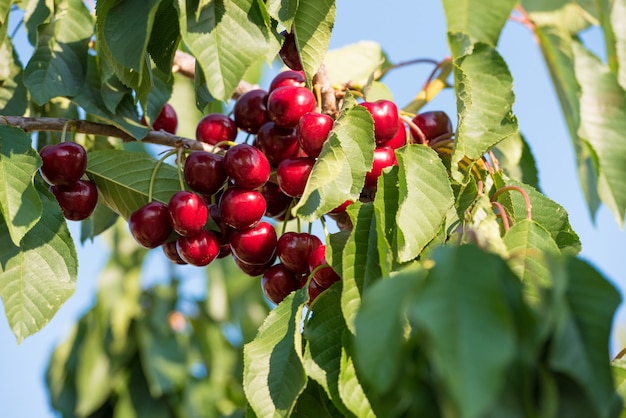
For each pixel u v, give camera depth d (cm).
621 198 78
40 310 72
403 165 69
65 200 77
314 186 69
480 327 51
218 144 78
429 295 51
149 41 74
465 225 67
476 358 50
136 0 73
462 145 71
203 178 75
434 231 69
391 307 54
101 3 72
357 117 71
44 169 75
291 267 75
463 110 72
